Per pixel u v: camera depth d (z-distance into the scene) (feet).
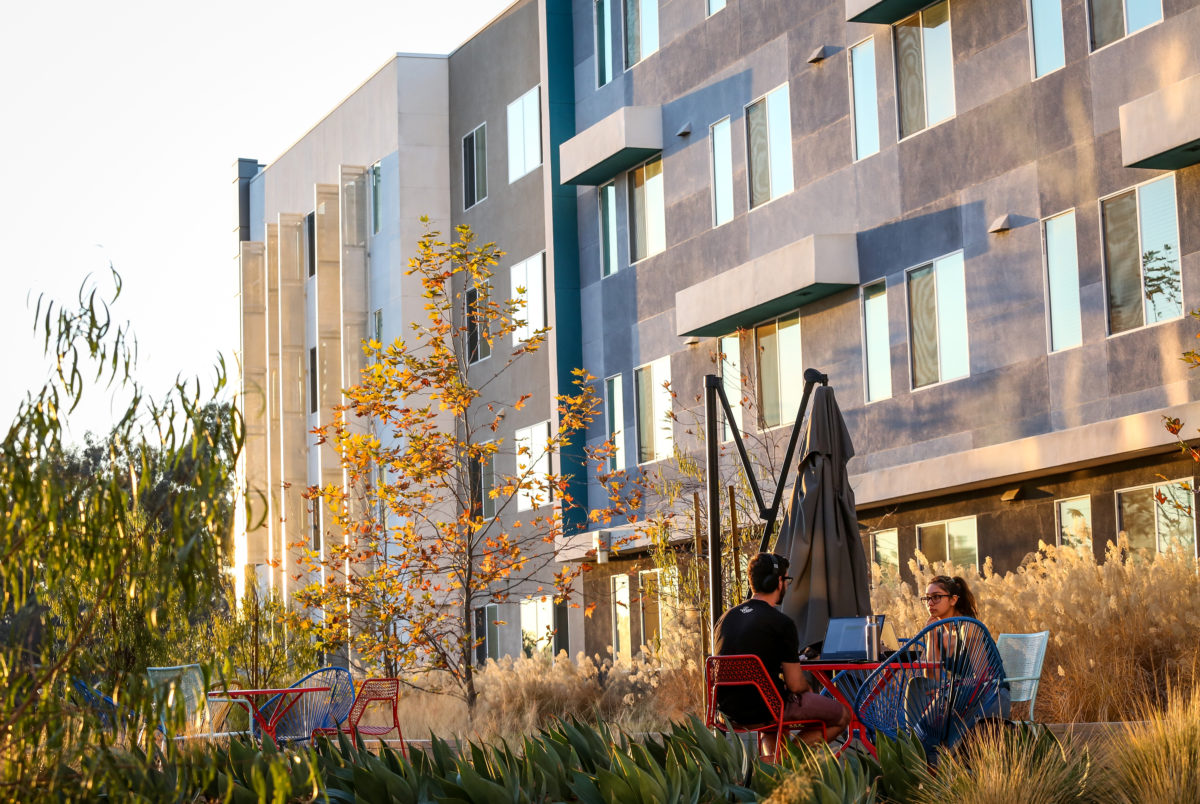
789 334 75.77
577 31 98.22
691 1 85.40
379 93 118.93
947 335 65.51
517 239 104.17
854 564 34.53
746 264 75.15
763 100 79.15
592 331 94.58
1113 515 56.95
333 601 58.54
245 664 53.88
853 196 71.77
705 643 45.29
